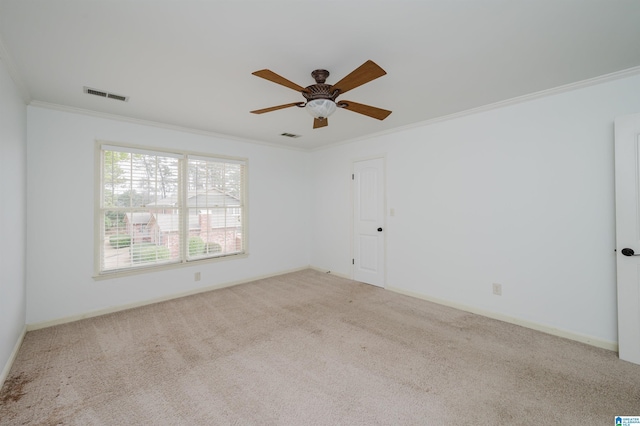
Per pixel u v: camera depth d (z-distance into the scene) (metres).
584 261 2.54
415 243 3.78
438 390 1.92
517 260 2.91
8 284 2.17
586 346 2.48
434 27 1.70
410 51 1.97
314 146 5.09
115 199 3.40
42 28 1.69
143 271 3.55
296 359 2.31
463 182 3.30
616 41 1.86
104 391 1.92
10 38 1.79
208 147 4.14
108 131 3.32
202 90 2.60
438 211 3.53
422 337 2.67
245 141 4.55
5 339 2.09
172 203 3.84
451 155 3.40
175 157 3.83
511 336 2.67
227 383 2.01
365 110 2.29
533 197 2.80
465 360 2.28
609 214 2.41
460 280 3.35
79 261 3.14
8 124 2.15
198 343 2.58
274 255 4.94
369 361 2.28
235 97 2.77
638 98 2.28
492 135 3.06
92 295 3.21
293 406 1.78
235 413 1.72
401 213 3.94
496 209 3.05
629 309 2.24
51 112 2.97
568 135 2.60
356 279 4.62
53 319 2.97
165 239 3.78
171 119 3.48
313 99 2.10
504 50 1.96
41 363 2.25
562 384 1.97
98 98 2.79
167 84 2.47
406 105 3.04
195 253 4.04
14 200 2.35
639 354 2.20
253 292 4.05
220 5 1.50
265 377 2.08
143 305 3.54
